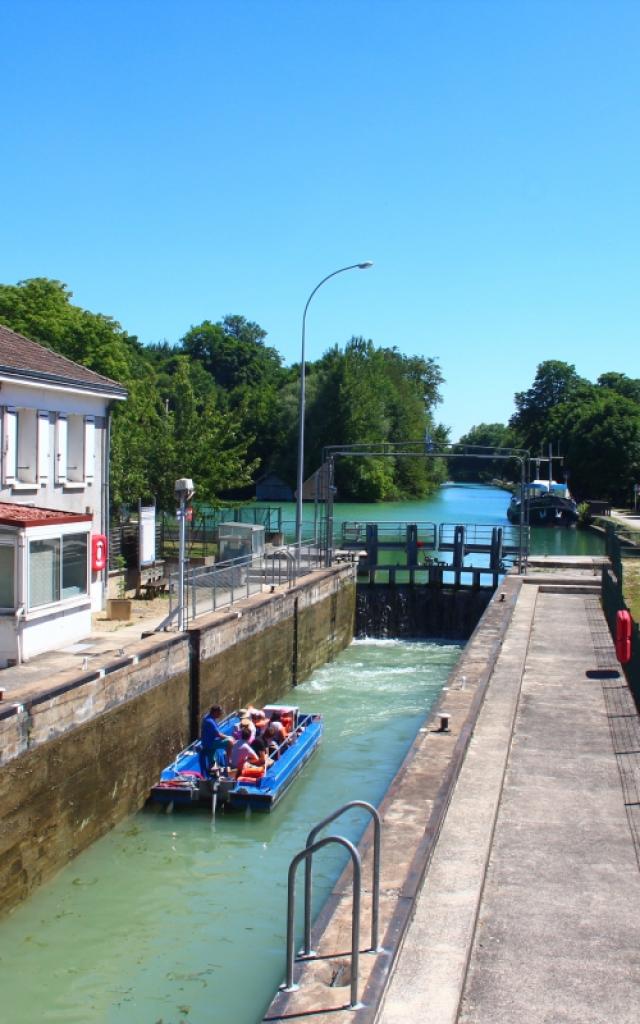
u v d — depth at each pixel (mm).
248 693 22984
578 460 98875
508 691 17156
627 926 8680
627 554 39281
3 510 19031
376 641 36594
